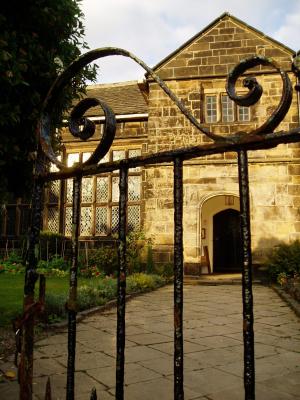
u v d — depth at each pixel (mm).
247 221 1240
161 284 10984
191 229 12680
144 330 5473
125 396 3082
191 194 12867
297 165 12430
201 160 12938
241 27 13445
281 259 11289
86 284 9383
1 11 4062
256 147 1240
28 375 1623
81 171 1665
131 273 12367
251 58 1232
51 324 5434
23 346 1638
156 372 3668
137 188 14938
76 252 1663
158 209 12992
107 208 15273
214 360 4059
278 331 5496
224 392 3168
